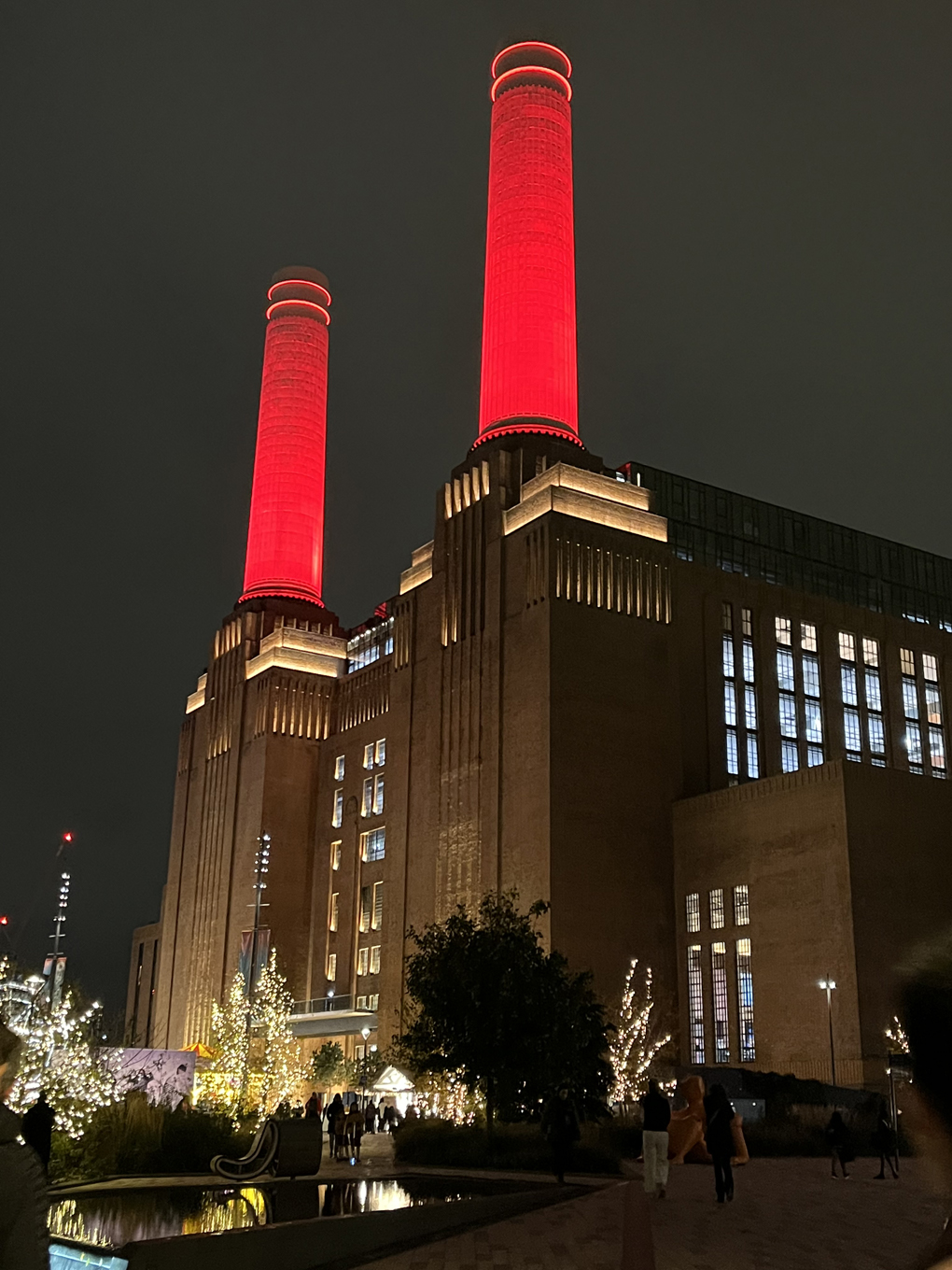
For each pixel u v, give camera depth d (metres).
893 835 72.00
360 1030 95.50
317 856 110.38
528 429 93.81
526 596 85.12
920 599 107.38
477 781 85.69
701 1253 19.84
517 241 99.19
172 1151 35.84
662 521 90.12
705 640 90.81
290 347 133.62
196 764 124.25
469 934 48.78
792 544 100.75
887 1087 64.00
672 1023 78.62
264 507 127.88
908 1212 26.47
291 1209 24.20
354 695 111.69
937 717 102.81
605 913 78.56
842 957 69.06
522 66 103.75
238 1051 79.44
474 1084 45.44
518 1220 24.41
